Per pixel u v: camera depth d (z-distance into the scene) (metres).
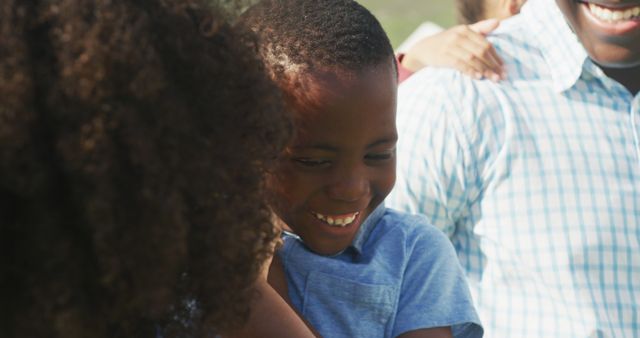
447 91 2.80
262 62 1.52
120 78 1.26
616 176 2.76
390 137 2.00
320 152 1.94
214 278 1.41
